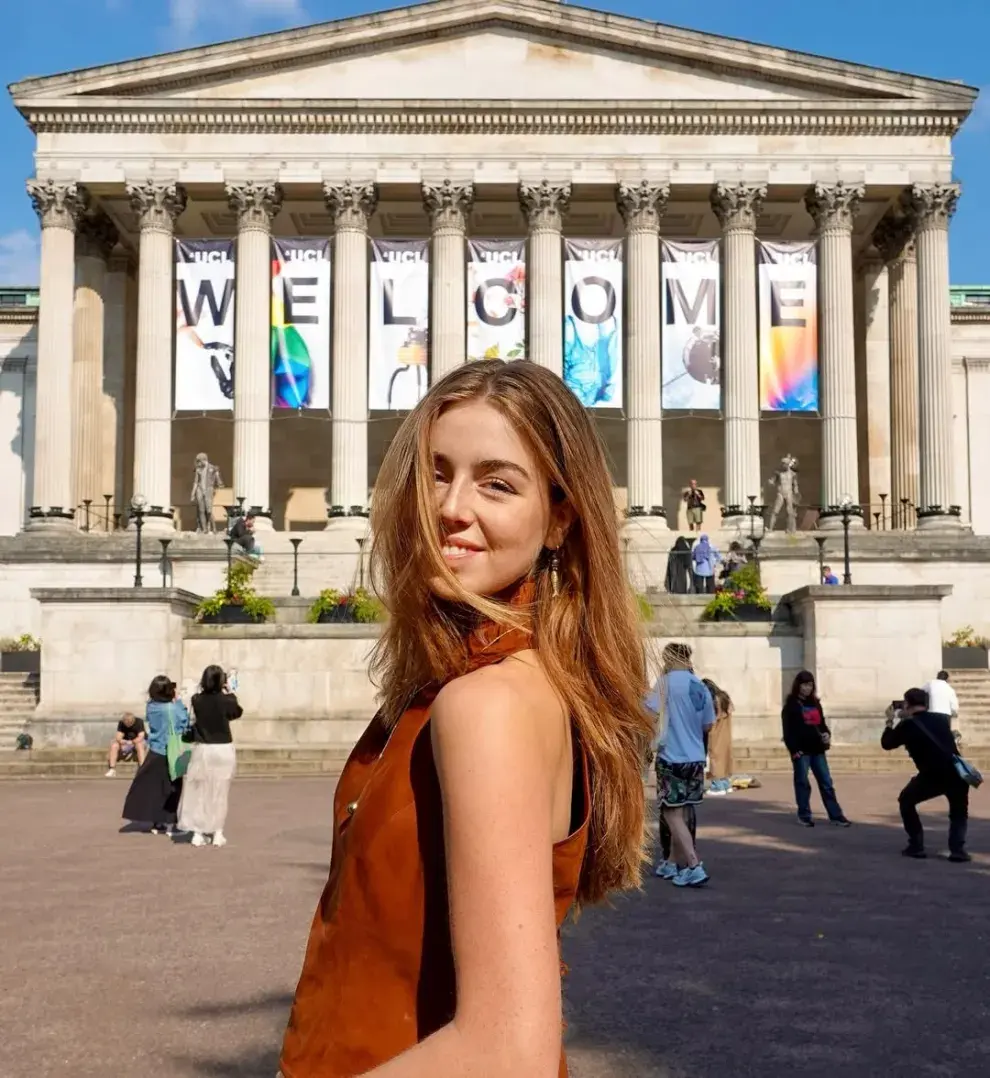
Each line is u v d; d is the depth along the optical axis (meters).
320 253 63.47
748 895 17.09
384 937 2.64
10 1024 10.67
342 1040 2.66
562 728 2.70
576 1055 9.70
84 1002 11.38
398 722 2.87
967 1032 10.33
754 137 64.75
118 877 18.88
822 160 64.56
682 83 65.06
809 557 54.59
